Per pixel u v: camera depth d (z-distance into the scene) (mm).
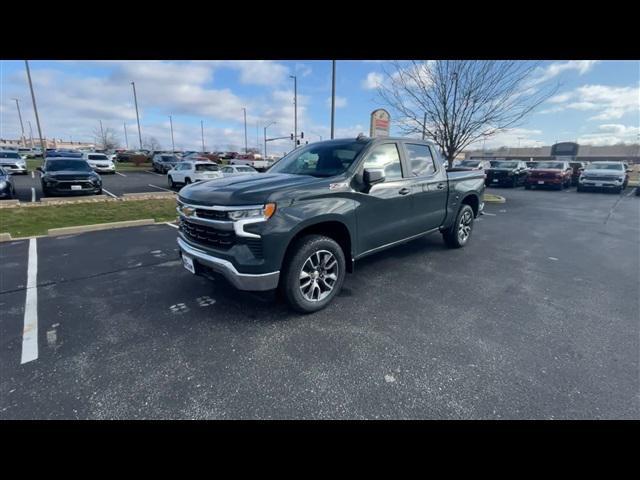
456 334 3047
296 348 2812
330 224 3512
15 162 21594
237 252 2904
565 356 2715
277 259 2982
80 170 12391
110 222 7820
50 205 9875
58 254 5480
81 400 2215
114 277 4449
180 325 3188
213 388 2336
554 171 19297
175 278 4410
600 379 2430
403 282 4309
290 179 3396
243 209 2848
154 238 6613
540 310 3543
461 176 5559
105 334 3027
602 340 2961
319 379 2428
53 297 3812
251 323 3225
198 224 3172
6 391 2289
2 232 6805
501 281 4383
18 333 3035
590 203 13664
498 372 2508
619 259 5484
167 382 2393
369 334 3037
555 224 8781
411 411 2139
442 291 4031
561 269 4914
